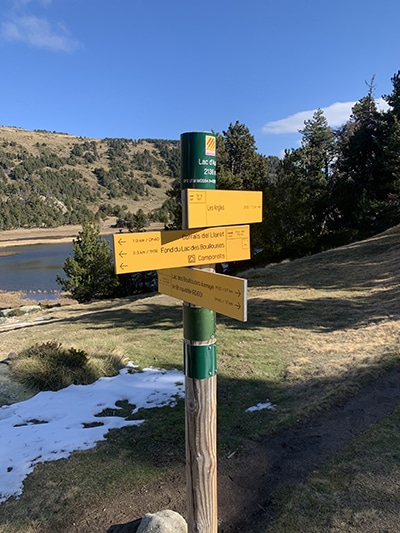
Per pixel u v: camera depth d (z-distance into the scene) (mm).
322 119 37969
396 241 17938
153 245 1874
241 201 2129
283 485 3357
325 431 4172
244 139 35094
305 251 21016
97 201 149375
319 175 33344
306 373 5996
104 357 7188
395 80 25781
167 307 12688
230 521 3016
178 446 4160
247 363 6676
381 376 5359
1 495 3529
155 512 3182
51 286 34438
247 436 4242
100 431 4578
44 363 6605
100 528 3055
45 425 4789
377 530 2732
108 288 22531
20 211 112125
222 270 22625
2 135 192500
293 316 9875
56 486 3584
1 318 18938
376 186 25812
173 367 6781
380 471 3361
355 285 12836
